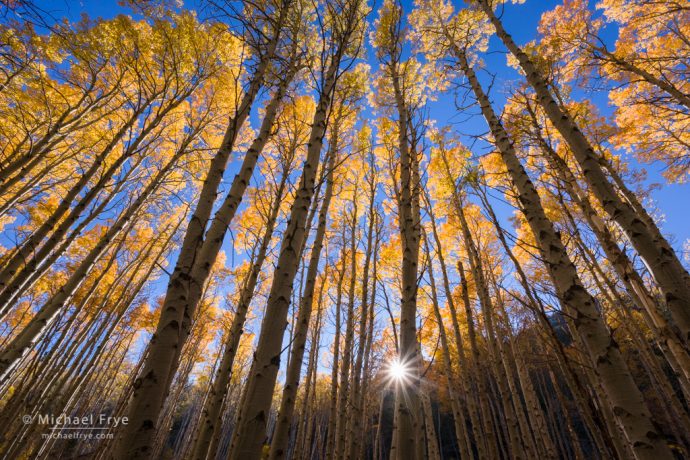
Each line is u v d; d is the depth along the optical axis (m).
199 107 8.23
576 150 3.92
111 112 7.46
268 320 2.06
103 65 7.15
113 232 6.65
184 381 12.63
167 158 9.09
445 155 8.93
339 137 7.61
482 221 9.01
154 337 1.70
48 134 6.46
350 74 6.77
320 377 20.45
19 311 9.41
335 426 7.21
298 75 4.54
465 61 6.34
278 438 2.55
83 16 6.29
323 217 6.15
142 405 1.47
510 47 5.55
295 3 4.07
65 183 8.60
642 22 7.66
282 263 2.29
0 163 5.77
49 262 6.41
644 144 7.99
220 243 2.50
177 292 1.86
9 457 6.16
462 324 10.13
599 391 3.17
